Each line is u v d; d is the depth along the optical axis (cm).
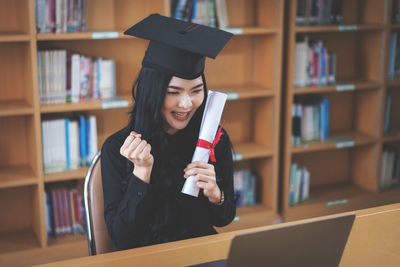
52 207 277
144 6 290
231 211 150
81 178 273
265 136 319
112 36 262
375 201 341
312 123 328
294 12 293
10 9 266
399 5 329
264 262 88
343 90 329
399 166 363
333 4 311
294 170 323
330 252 93
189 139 148
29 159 285
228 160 157
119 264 111
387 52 329
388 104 349
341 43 345
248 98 326
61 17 254
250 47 319
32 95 254
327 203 334
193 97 136
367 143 345
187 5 278
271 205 319
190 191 133
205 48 133
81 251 274
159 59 134
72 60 263
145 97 136
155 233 144
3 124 279
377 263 115
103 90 277
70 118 283
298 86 316
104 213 141
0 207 288
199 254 115
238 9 310
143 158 127
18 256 266
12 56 272
